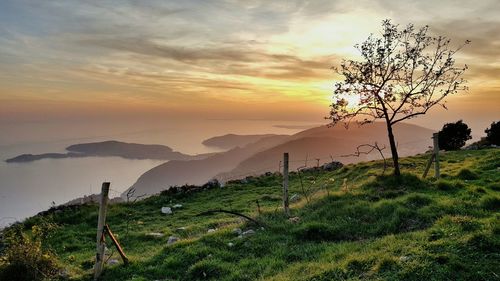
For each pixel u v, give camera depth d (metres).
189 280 14.35
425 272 11.54
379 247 14.16
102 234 15.66
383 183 23.09
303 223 18.12
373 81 24.89
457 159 35.00
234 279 13.80
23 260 15.48
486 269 11.30
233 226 19.67
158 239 22.05
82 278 15.43
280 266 14.43
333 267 12.89
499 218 15.15
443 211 16.92
